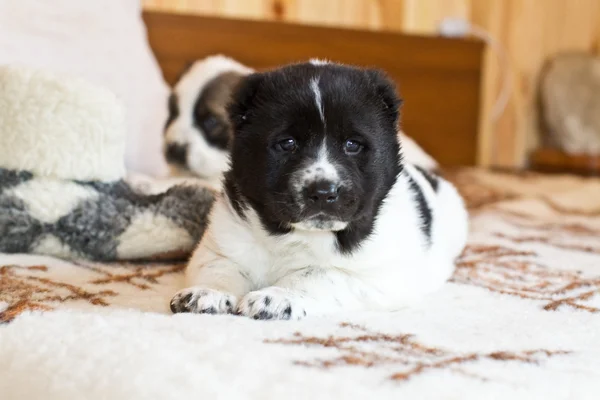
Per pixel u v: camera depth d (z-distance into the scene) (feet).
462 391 2.04
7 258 2.99
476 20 6.13
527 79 6.41
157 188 3.19
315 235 2.64
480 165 6.20
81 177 3.06
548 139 6.44
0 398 2.14
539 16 6.36
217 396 1.98
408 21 5.85
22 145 3.02
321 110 2.57
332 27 5.24
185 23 4.77
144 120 4.02
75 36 3.89
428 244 2.86
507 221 4.07
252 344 2.22
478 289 2.89
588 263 3.29
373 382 2.05
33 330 2.29
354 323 2.45
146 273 2.95
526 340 2.39
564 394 2.09
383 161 2.68
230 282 2.68
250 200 2.68
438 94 5.73
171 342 2.20
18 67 3.07
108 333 2.25
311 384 2.03
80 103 3.03
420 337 2.35
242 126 2.68
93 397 2.03
